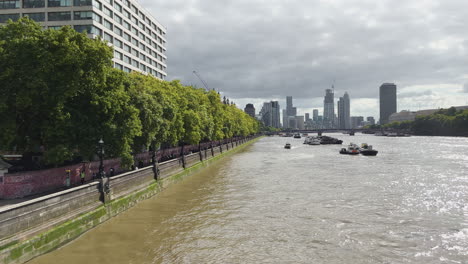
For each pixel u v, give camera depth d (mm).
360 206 32312
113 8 90125
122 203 29328
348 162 72562
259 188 41312
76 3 79812
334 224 26734
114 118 30109
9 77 23047
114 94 28703
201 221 27297
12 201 23891
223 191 39406
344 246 22125
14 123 24062
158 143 40688
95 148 28609
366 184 44094
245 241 22859
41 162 29078
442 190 39875
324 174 53625
